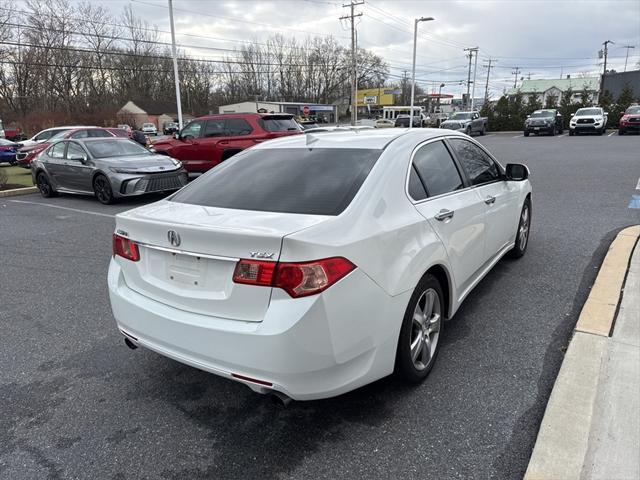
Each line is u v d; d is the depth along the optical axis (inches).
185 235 98.0
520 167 180.1
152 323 106.0
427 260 114.1
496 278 188.9
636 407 102.0
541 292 173.8
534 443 97.9
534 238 243.3
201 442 103.8
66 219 349.1
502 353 133.3
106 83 2571.4
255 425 108.9
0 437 107.0
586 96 1731.1
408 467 93.5
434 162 137.7
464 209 137.6
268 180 121.0
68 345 150.0
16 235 300.4
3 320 169.3
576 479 85.2
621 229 252.8
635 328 134.5
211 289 97.7
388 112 2903.5
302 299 88.5
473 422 105.4
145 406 117.5
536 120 1205.1
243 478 93.0
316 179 115.9
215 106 3243.1
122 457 99.9
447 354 133.9
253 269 90.5
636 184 396.2
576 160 592.7
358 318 95.0
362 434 103.7
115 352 145.2
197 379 129.3
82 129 725.9
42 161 461.7
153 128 2432.3
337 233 95.0
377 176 113.3
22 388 126.4
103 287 201.3
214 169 142.0
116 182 394.0
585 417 99.9
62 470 96.4
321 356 90.9
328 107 2883.9
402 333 108.5
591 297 156.6
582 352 123.7
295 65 3068.4
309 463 96.1
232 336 92.4
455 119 1437.0
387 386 119.6
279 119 488.4
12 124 2038.6
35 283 207.8
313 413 111.7
